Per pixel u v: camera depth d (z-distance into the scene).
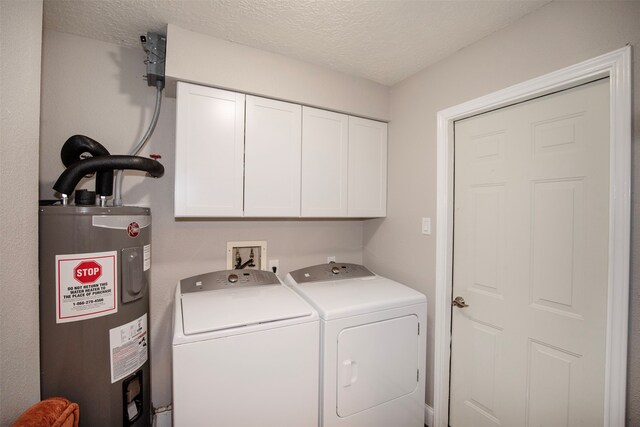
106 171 1.35
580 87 1.23
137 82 1.67
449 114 1.72
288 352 1.30
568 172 1.26
